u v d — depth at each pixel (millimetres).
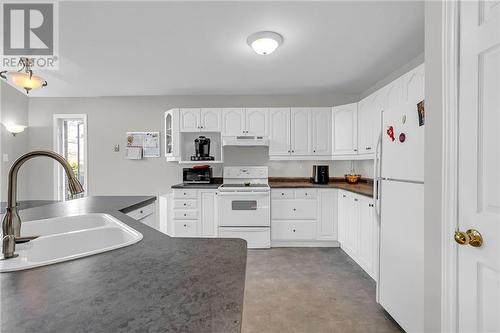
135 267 675
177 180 3854
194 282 588
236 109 3480
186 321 434
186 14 1794
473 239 882
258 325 1617
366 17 1831
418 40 2160
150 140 3838
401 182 1506
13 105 3553
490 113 843
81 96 3822
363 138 2959
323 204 3125
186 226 3232
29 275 619
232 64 2660
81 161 4090
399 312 1524
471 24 904
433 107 1107
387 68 2768
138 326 418
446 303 1018
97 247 1105
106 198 2057
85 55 2430
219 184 3514
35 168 3818
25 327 414
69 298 509
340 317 1700
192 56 2467
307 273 2383
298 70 2828
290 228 3135
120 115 3838
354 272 2398
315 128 3439
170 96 3820
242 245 876
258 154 3789
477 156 885
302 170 3777
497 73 818
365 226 2340
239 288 560
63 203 1793
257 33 2031
